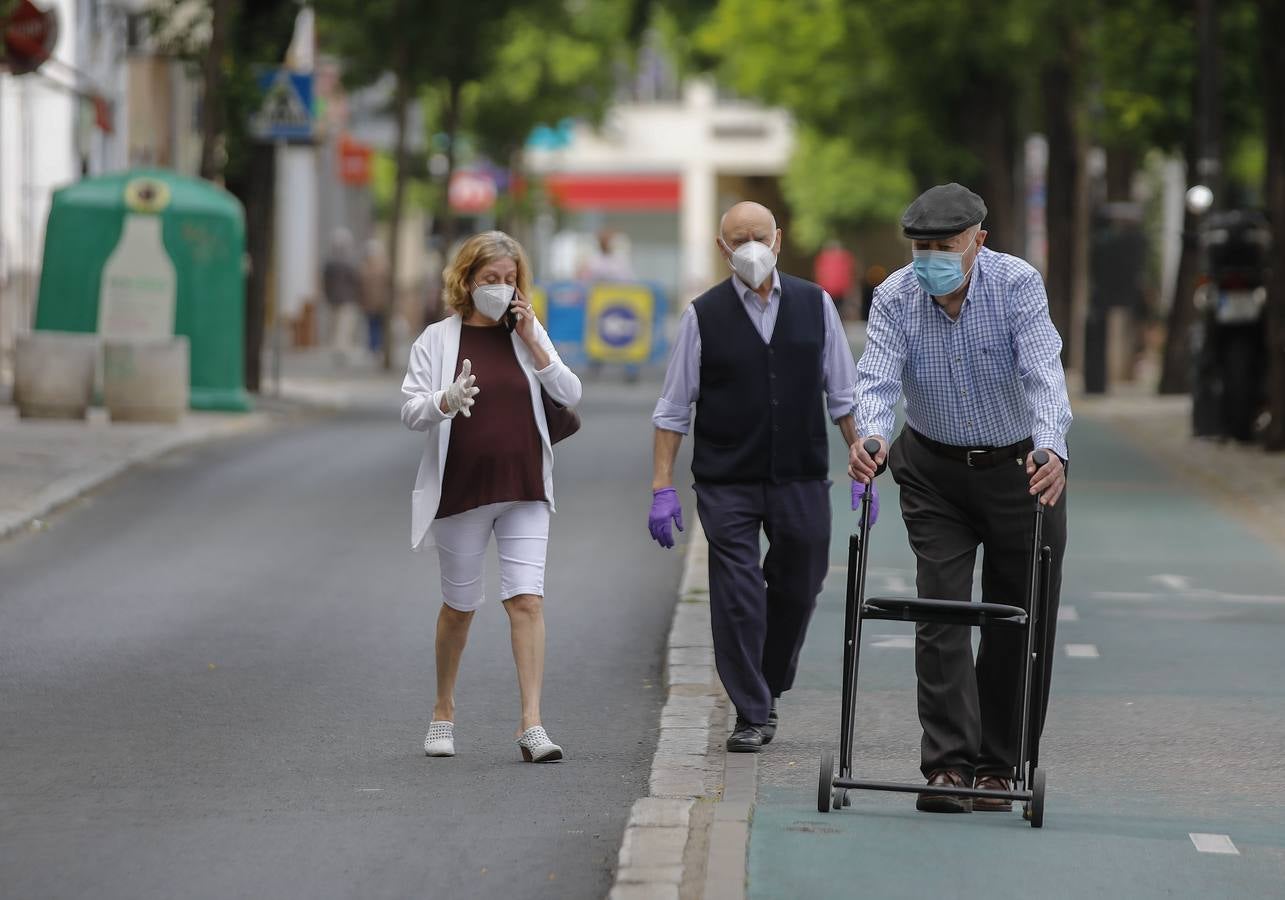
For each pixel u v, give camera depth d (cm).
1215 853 1997
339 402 7931
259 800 2192
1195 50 8181
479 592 2428
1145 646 3175
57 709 2652
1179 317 8581
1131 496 5147
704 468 2480
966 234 2083
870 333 2164
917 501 2192
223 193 6775
